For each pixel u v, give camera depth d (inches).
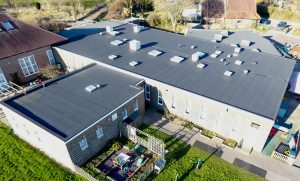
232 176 1005.8
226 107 1106.7
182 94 1228.5
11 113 1125.7
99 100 1168.2
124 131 1190.3
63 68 1770.4
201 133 1221.1
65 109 1107.3
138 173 1019.3
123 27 2086.6
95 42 1774.1
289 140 1152.2
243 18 2847.0
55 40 1721.2
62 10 3193.9
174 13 2699.3
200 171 1026.7
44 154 1118.4
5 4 3312.0
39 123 1018.1
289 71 1382.9
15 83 1589.6
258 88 1221.1
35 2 3444.9
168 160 1072.8
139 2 3166.8
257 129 1067.3
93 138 1057.5
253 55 1560.0
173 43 1734.7
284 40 2506.2
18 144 1170.6
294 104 1443.2
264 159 1080.8
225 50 1624.0
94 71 1428.4
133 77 1363.2
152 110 1391.5
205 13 2982.3
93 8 3334.2
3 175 1027.3
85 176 998.4
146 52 1599.4
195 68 1401.3
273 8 3176.7
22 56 1569.9
